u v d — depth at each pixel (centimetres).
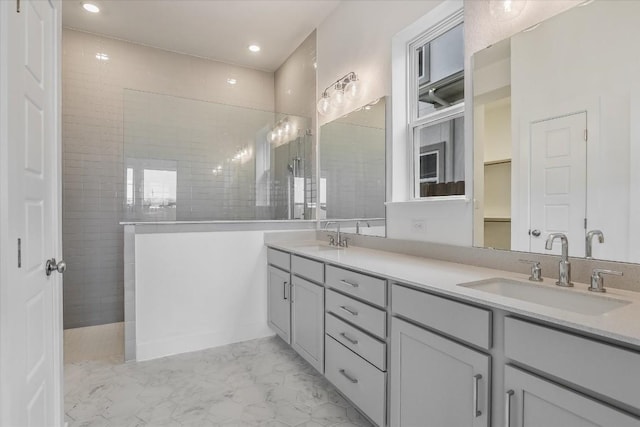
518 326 101
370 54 256
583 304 117
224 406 191
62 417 148
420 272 156
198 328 271
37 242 123
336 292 192
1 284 93
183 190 323
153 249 257
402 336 144
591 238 128
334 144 300
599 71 126
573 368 88
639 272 116
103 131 339
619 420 79
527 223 150
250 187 351
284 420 178
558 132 138
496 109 164
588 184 129
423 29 213
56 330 143
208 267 275
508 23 160
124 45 349
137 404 193
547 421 93
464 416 117
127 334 249
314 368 227
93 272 336
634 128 117
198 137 330
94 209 335
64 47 324
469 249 176
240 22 318
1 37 95
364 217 261
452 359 121
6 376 95
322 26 320
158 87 363
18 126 105
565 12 137
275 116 359
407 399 141
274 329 277
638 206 116
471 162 177
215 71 392
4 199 95
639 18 116
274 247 278
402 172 229
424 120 216
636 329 81
